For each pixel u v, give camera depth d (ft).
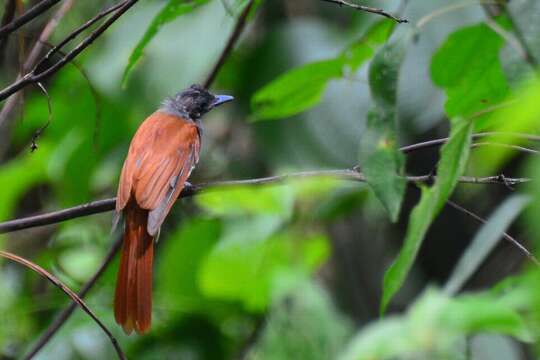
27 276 41.96
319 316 37.40
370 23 37.60
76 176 41.47
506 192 44.98
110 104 39.37
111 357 37.29
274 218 39.45
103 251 42.22
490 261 43.45
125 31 39.24
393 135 19.44
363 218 47.44
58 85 42.96
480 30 24.73
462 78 25.82
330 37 41.04
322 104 39.01
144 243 25.40
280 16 44.83
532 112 11.23
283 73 40.60
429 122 37.88
